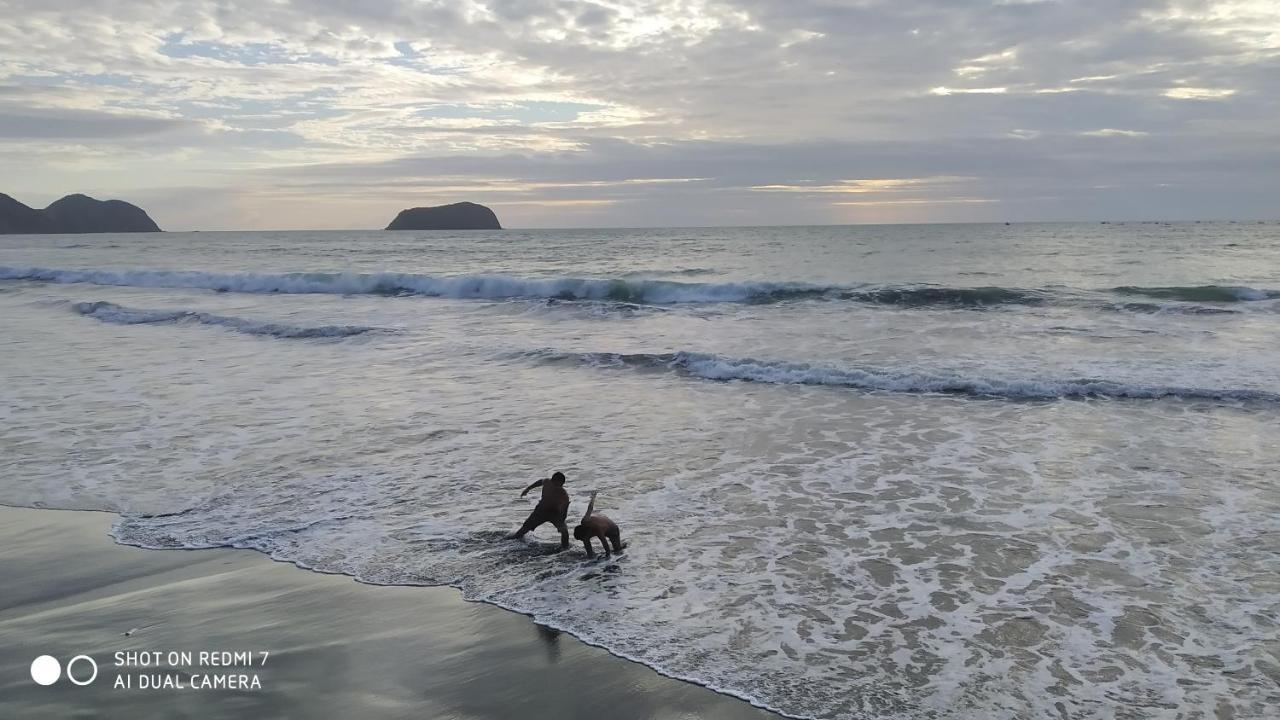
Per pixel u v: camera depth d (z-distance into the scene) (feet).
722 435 36.63
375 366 53.88
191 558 23.91
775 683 16.84
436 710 16.17
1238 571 21.86
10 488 30.32
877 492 28.78
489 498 28.66
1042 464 31.58
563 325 71.05
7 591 21.88
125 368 53.52
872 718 15.53
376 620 19.95
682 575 22.26
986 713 15.60
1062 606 20.03
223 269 146.61
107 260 185.47
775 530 25.41
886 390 44.91
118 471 32.17
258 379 49.88
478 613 20.29
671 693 16.57
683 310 77.56
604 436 36.70
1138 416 38.29
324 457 33.78
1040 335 59.36
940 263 131.95
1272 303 71.72
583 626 19.48
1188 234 244.42
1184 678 16.74
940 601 20.43
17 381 49.37
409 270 139.54
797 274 115.75
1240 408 39.09
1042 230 328.29
